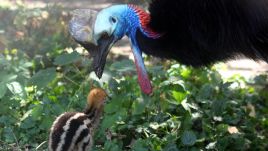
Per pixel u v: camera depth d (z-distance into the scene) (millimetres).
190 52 8070
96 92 8305
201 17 7879
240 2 7832
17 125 8836
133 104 9156
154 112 9250
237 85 10859
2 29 12789
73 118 7969
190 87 10102
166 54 8180
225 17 7855
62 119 7941
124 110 8906
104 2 16000
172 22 7980
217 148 8664
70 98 9344
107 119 8469
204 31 7910
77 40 8023
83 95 9352
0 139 8695
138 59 8219
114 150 8250
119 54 13008
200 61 8172
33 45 12336
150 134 8828
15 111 9031
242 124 9578
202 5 7863
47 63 11625
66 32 13062
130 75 11273
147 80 8297
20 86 9023
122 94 9094
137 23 8102
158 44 8086
